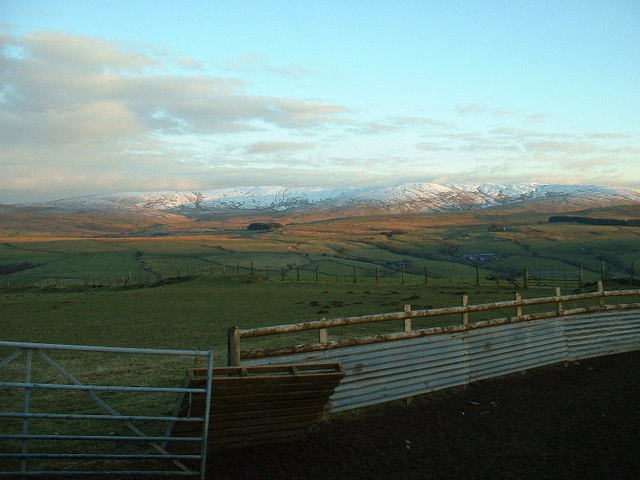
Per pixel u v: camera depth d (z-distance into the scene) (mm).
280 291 38281
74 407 9594
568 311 13656
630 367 13148
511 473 7336
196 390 6836
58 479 6539
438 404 10086
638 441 8469
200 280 48875
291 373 7883
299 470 7289
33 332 20766
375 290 37188
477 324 11414
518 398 10602
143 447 7750
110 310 29156
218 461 7457
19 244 162750
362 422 9062
